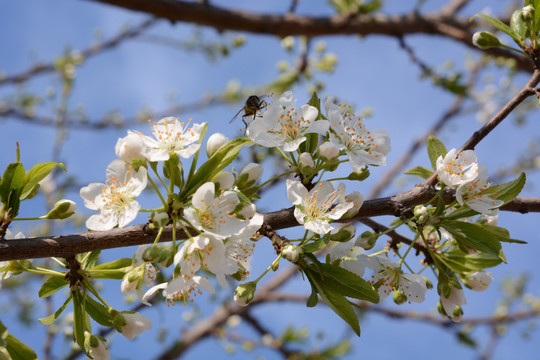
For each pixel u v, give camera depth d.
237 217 0.50
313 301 0.51
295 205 0.51
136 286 0.50
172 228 0.51
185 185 0.50
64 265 0.53
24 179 0.50
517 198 0.56
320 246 0.50
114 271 0.52
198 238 0.49
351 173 0.53
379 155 0.53
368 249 0.53
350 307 0.50
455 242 0.56
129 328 0.51
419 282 0.55
